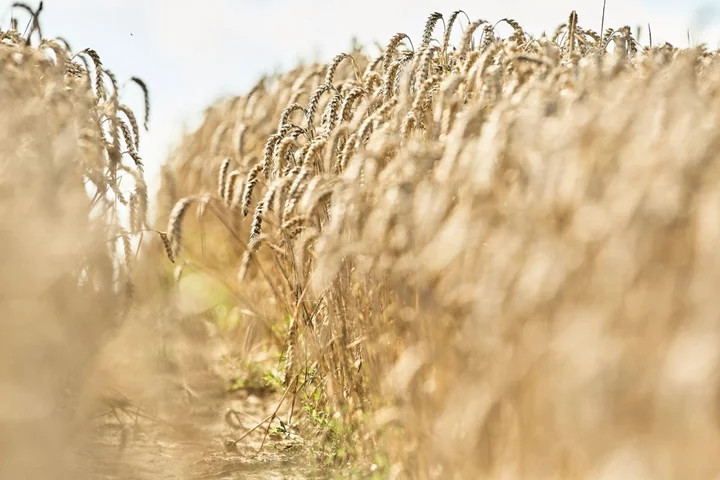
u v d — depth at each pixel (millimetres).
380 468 4070
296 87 6422
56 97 3936
